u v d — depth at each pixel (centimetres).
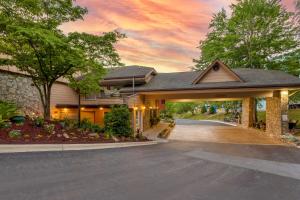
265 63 2652
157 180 624
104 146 1129
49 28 1119
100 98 2222
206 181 637
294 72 2488
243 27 2755
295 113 2836
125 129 1505
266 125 2034
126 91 1989
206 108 6297
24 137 909
